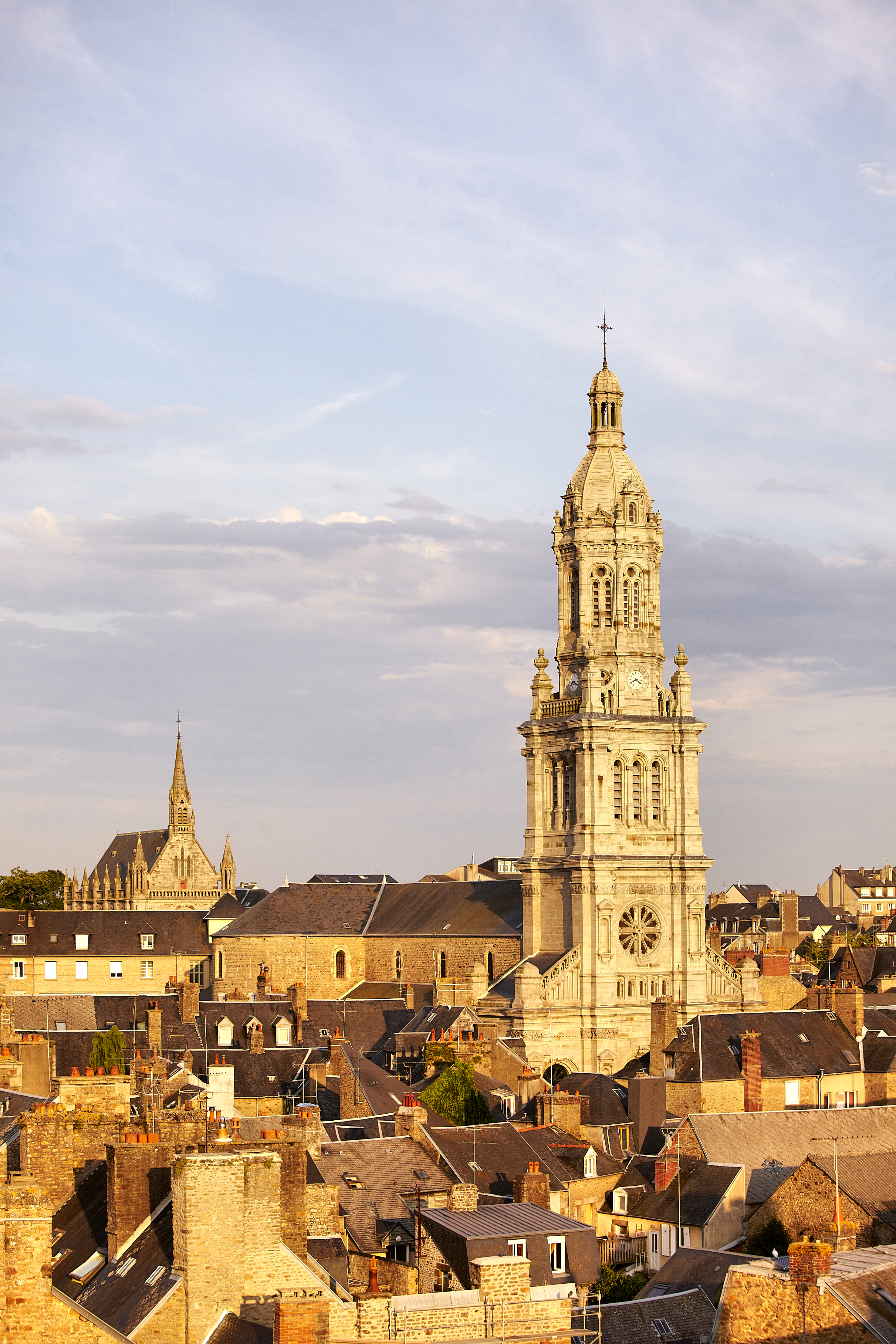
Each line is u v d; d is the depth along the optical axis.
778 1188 92.94
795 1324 58.50
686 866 185.75
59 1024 156.38
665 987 183.75
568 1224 76.38
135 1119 65.25
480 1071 153.38
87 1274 56.25
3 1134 73.81
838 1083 149.00
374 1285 58.19
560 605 192.62
